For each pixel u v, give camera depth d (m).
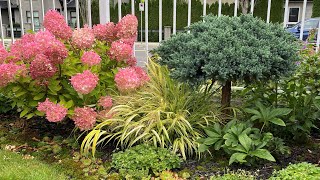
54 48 2.30
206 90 2.90
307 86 2.70
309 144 2.66
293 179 1.84
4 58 2.46
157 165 2.20
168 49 2.60
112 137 2.52
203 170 2.24
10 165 2.32
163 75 2.84
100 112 2.57
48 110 2.34
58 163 2.41
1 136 2.96
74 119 2.47
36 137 2.94
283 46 2.28
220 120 2.67
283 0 13.55
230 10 10.85
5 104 3.42
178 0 12.00
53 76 2.50
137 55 4.84
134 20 2.81
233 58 2.18
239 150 2.11
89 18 3.88
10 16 4.17
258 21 2.50
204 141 2.30
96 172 2.26
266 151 2.09
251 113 2.59
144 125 2.47
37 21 5.86
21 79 2.46
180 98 2.74
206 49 2.25
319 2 11.88
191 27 2.64
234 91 3.47
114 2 10.59
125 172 2.18
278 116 2.50
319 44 3.47
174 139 2.56
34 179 2.10
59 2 8.83
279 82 2.76
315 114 2.61
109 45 2.92
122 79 2.44
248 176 2.06
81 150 2.45
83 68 2.57
